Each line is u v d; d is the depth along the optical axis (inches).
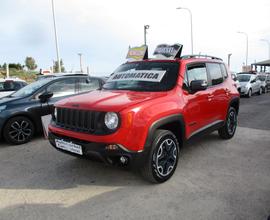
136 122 135.3
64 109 153.7
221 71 230.1
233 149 215.6
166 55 199.9
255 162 186.4
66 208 129.0
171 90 164.2
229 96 230.7
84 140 139.4
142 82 176.9
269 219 112.4
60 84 268.2
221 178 160.1
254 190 144.3
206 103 192.5
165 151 153.9
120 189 147.6
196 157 197.0
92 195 141.3
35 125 247.8
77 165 182.4
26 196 141.3
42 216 122.6
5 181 159.5
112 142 131.7
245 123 320.2
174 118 155.6
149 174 147.6
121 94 160.9
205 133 197.9
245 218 118.6
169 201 134.0
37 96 249.6
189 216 120.6
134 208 128.0
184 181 156.4
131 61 210.1
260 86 782.5
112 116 133.3
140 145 137.6
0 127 227.3
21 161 193.2
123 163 137.2
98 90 186.9
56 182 157.3
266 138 249.0
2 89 405.1
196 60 195.9
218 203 131.2
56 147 158.2
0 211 127.3
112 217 120.7
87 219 119.5
